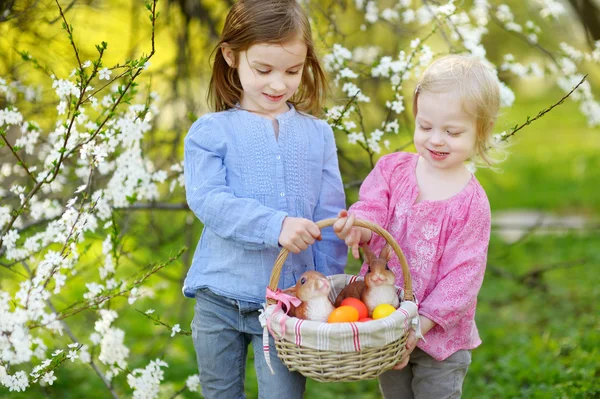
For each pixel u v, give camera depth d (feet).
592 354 13.01
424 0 10.82
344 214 7.30
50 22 10.11
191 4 13.19
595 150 39.22
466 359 8.20
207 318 8.07
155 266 9.09
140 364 14.19
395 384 8.57
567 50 12.09
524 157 38.63
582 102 12.06
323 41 10.37
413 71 10.36
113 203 10.71
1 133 8.33
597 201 28.86
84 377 13.66
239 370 8.23
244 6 7.68
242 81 7.79
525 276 16.57
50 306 10.31
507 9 12.01
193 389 10.39
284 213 7.37
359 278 7.94
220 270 7.89
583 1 13.74
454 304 7.66
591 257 21.42
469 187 7.97
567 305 17.04
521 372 12.67
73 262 9.52
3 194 11.76
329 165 8.44
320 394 12.92
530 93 45.09
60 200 12.16
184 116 13.19
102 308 10.44
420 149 7.80
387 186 8.31
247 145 7.90
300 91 8.70
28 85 11.76
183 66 13.29
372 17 11.58
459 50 10.65
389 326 6.70
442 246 7.89
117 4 13.91
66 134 8.46
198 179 7.76
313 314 7.09
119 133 9.71
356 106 10.34
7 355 7.86
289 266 7.88
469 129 7.57
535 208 28.48
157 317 9.07
